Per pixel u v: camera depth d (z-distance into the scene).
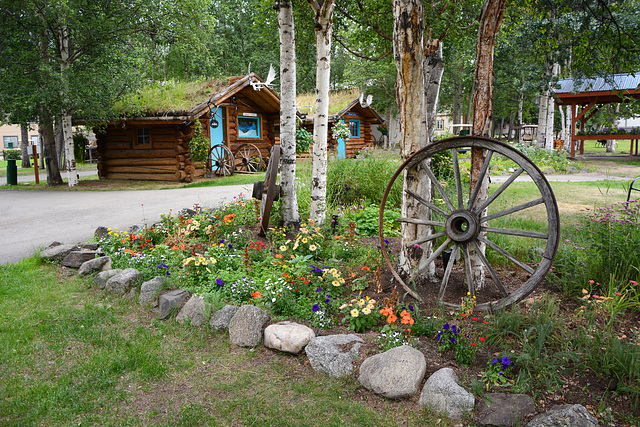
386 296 4.22
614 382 2.75
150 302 4.59
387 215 7.25
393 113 41.94
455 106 35.75
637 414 2.52
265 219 6.34
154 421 2.83
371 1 8.98
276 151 6.27
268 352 3.63
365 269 4.37
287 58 6.72
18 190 14.99
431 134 8.34
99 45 14.96
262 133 20.14
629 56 5.12
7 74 12.95
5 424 2.81
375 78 36.16
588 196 9.86
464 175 10.96
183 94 16.58
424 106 4.21
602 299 3.62
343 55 40.84
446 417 2.66
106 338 3.93
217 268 5.14
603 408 2.54
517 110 39.19
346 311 3.92
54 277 5.59
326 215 7.05
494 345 3.25
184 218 6.88
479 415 2.62
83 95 13.64
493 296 4.14
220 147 17.25
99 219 8.88
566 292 4.04
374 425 2.69
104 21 14.21
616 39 5.12
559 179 14.34
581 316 3.54
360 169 9.27
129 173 16.89
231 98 17.25
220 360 3.55
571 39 5.41
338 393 3.03
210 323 4.04
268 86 17.70
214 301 4.25
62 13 13.11
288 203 6.88
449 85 37.69
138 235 6.42
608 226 4.53
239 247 6.07
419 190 4.35
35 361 3.60
